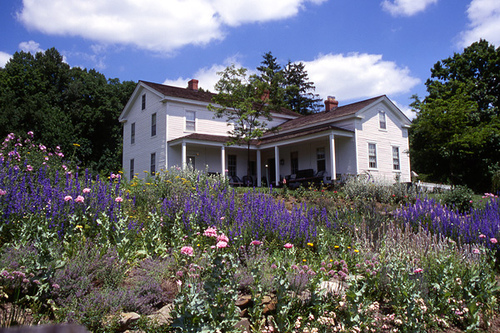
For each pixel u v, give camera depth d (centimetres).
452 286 530
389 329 452
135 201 820
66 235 511
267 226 662
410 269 552
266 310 432
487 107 3278
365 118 2319
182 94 2414
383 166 2395
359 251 641
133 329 380
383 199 1412
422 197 1388
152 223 600
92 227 557
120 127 4025
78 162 995
